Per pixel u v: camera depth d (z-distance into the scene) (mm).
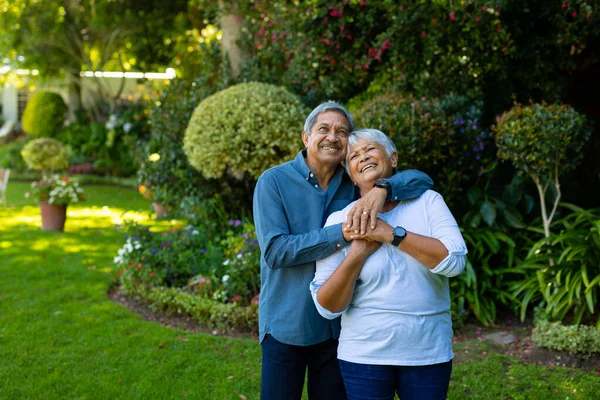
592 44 5691
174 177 6133
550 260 4109
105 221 8547
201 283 4520
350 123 2148
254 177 5340
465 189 4914
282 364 2066
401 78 5207
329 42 5398
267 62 6836
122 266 5176
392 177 1890
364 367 1817
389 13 5184
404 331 1788
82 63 15469
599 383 3113
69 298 4871
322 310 1848
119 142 13891
